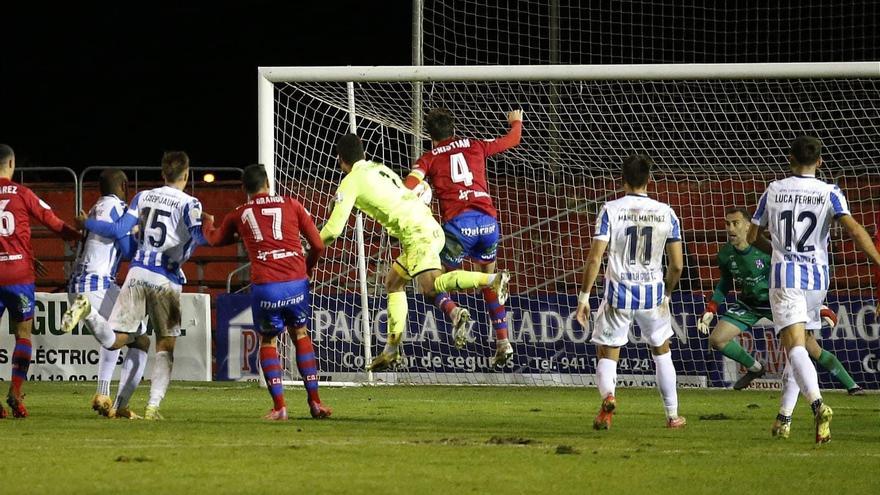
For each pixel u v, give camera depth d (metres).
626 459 22.86
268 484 19.48
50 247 58.91
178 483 19.56
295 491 18.83
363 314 48.03
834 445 25.69
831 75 44.09
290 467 21.41
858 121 53.75
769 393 45.56
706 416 33.56
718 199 54.28
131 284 30.17
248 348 50.53
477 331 49.34
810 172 26.67
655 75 44.41
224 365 50.75
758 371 43.06
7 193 31.11
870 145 57.66
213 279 59.31
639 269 28.36
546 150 55.81
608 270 28.69
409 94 51.16
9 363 50.75
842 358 48.16
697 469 21.70
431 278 31.89
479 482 19.86
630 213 28.12
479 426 29.83
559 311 49.59
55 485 19.31
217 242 30.61
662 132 54.94
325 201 53.12
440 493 18.75
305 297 30.62
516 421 31.58
